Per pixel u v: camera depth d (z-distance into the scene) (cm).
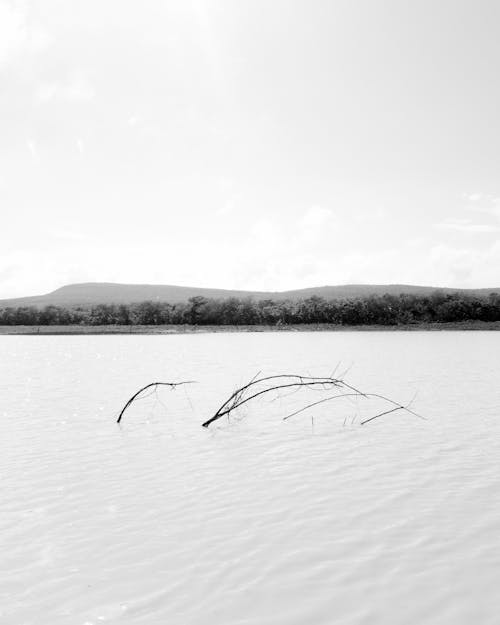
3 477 1089
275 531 811
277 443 1397
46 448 1346
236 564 706
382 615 587
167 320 12106
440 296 11144
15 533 807
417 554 731
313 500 945
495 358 4100
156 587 648
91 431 1561
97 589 644
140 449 1333
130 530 817
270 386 2580
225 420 1742
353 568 693
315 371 3198
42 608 602
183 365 3700
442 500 940
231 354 4703
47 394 2341
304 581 661
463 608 599
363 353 4697
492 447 1323
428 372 3116
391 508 903
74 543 771
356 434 1501
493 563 704
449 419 1705
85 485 1036
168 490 1004
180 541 777
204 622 574
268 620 577
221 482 1050
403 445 1357
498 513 877
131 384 2692
